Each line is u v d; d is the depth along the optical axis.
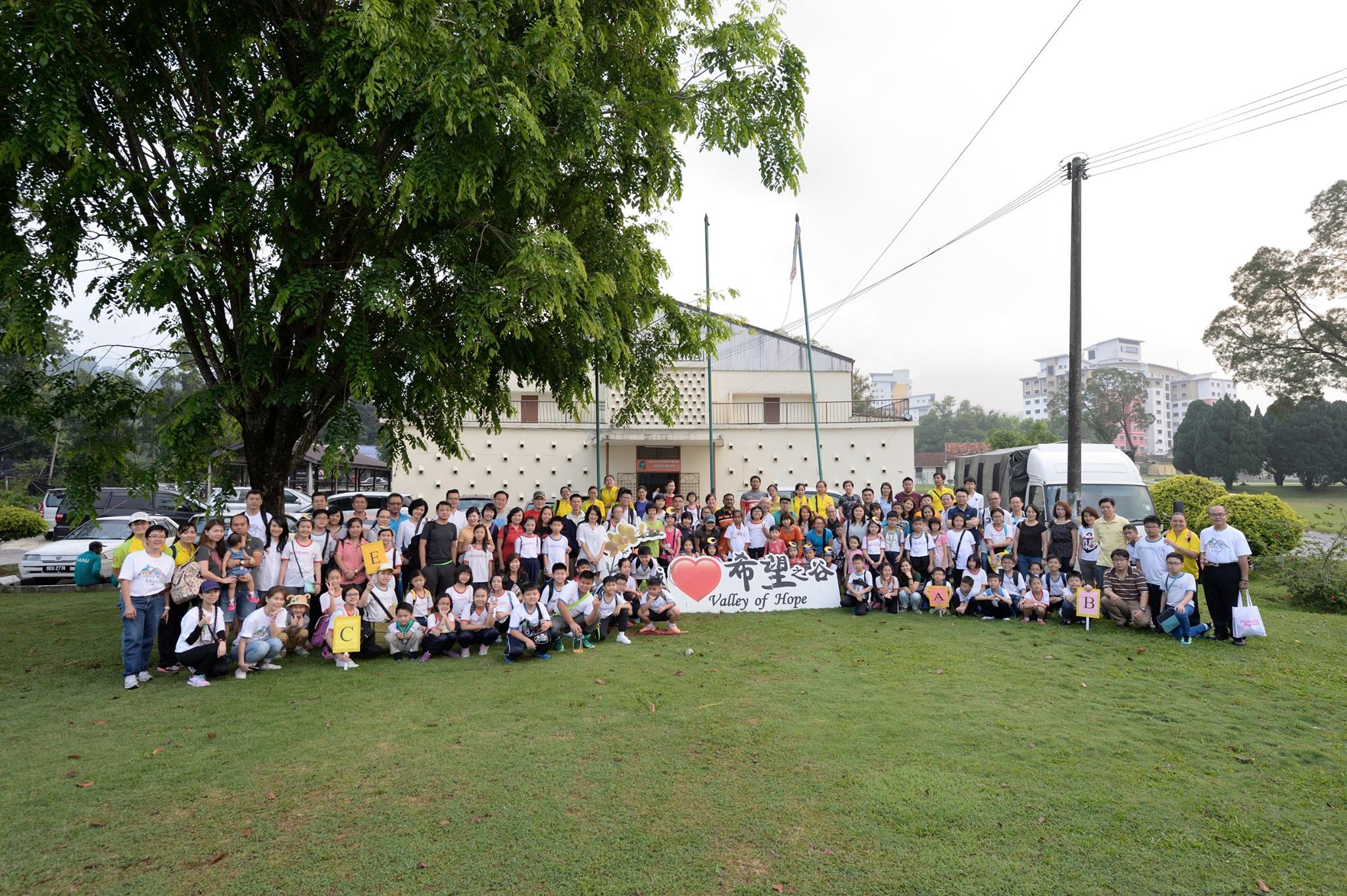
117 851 3.88
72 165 7.26
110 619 10.35
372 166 7.51
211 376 8.95
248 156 7.32
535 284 7.78
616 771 4.88
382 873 3.67
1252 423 57.19
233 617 7.70
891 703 6.32
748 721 5.85
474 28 7.23
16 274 7.02
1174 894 3.53
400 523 9.58
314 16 7.98
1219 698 6.51
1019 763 5.02
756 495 15.56
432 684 6.96
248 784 4.70
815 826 4.15
